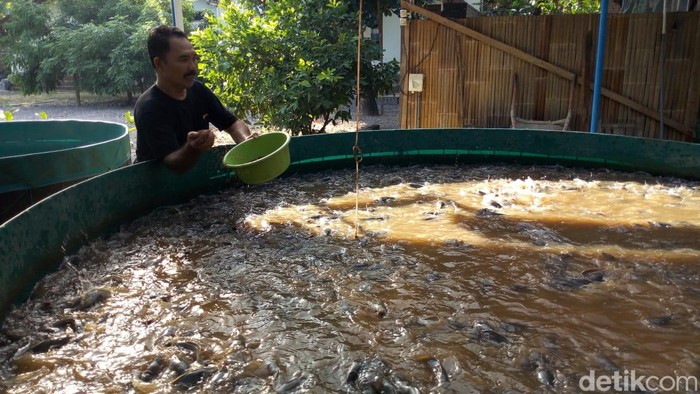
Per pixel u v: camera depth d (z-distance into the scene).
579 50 5.38
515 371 1.64
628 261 2.46
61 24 14.53
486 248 2.64
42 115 5.43
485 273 2.36
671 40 5.24
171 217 3.21
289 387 1.58
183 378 1.62
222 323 1.96
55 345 1.82
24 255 2.14
